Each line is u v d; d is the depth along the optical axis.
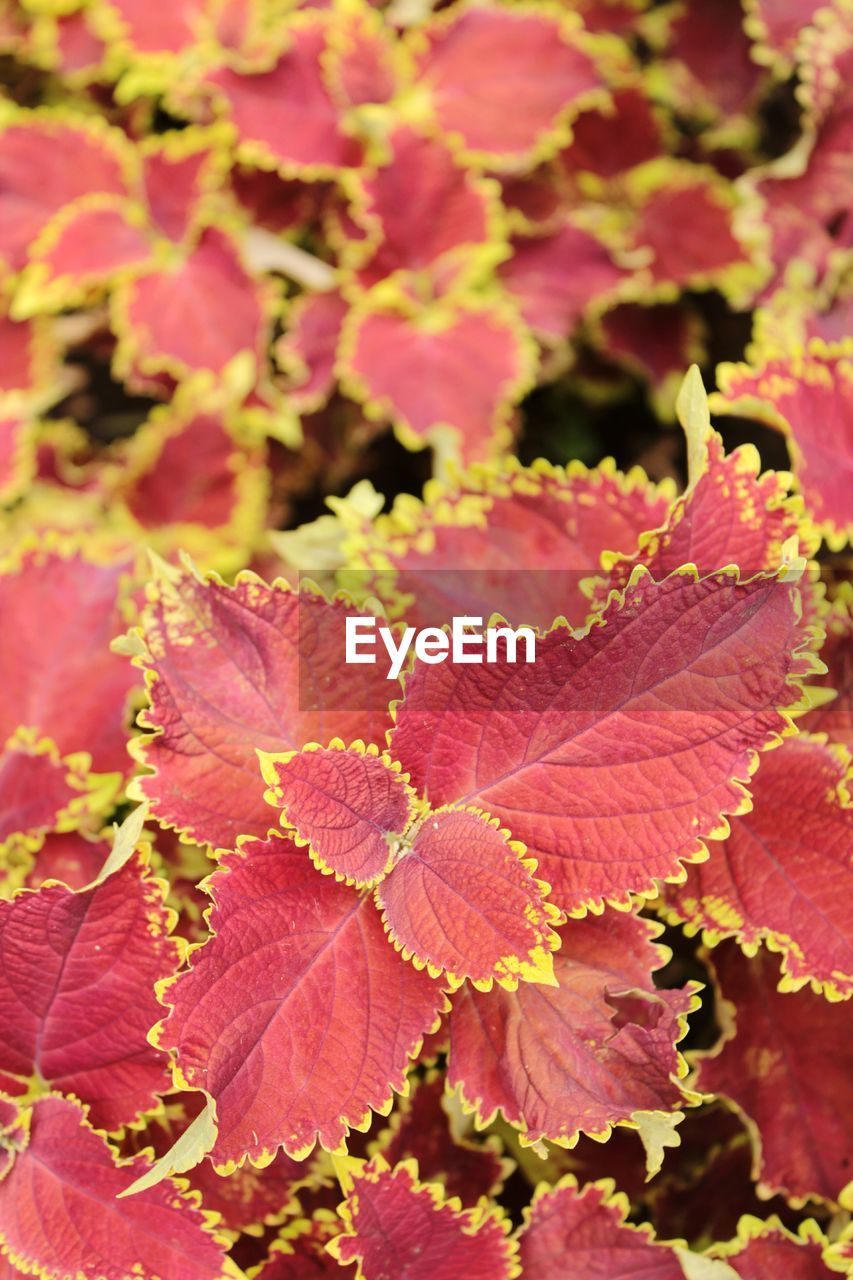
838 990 0.60
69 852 0.66
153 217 0.85
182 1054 0.55
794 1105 0.63
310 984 0.57
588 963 0.58
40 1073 0.60
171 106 0.89
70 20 0.90
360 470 0.96
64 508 0.90
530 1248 0.62
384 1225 0.61
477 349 0.79
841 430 0.65
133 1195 0.59
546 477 0.64
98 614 0.69
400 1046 0.57
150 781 0.58
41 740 0.66
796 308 0.72
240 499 0.84
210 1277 0.58
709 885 0.61
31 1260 0.59
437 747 0.58
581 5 0.93
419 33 0.82
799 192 0.76
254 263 0.86
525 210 0.90
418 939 0.57
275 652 0.59
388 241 0.80
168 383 0.89
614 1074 0.57
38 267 0.82
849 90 0.75
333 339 0.83
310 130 0.80
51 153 0.84
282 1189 0.62
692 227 0.88
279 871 0.57
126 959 0.59
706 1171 0.66
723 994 0.64
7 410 0.79
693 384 0.58
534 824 0.58
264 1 0.86
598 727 0.57
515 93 0.81
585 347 0.95
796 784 0.62
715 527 0.59
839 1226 0.64
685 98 0.93
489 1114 0.57
